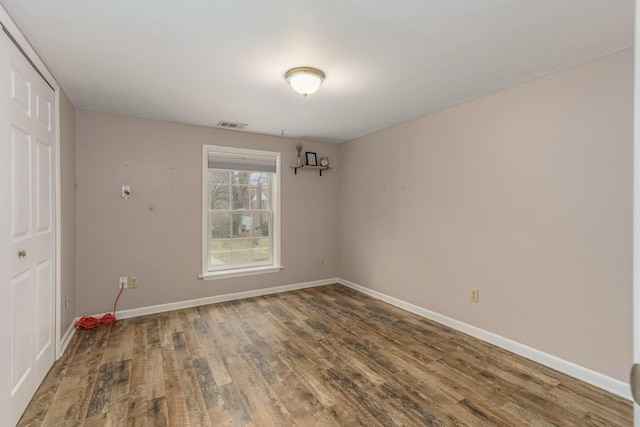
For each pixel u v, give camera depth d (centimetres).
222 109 321
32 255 198
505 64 223
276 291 439
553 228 235
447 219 317
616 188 204
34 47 199
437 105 309
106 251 330
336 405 191
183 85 260
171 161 364
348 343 277
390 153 390
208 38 191
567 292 228
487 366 237
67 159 280
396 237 381
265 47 202
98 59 216
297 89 238
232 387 209
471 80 250
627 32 183
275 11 165
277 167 440
